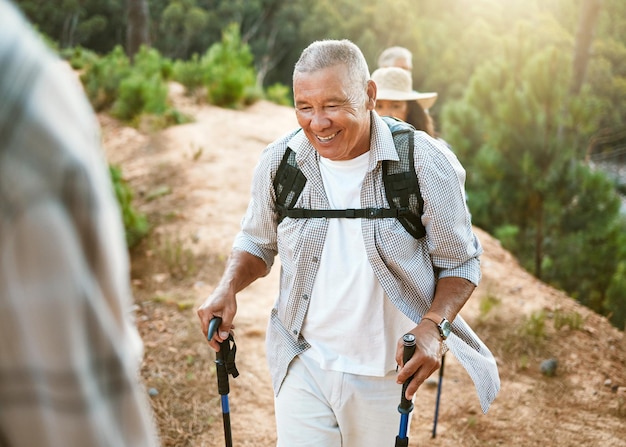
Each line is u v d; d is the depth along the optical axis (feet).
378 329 6.70
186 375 12.46
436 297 6.57
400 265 6.46
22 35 2.00
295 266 6.78
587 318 15.44
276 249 7.57
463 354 6.79
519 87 26.03
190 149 26.55
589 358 13.56
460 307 6.53
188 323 14.21
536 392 12.35
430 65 155.63
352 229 6.53
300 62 6.25
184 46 176.24
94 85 33.83
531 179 22.56
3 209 1.85
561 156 22.50
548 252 23.08
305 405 7.13
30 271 1.90
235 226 19.67
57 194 1.94
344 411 7.00
